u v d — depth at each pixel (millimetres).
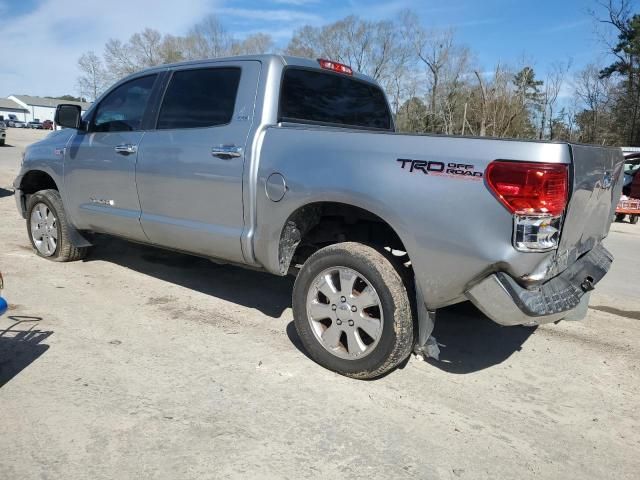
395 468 2588
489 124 31453
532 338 4340
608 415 3201
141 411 2951
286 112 3996
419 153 3018
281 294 5070
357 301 3328
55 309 4406
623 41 41438
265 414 2984
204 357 3658
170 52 54656
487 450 2781
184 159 4160
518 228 2730
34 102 112250
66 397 3057
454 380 3541
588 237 3477
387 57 48000
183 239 4289
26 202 6105
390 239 3846
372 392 3299
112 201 4871
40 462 2494
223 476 2459
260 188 3703
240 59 4074
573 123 45188
